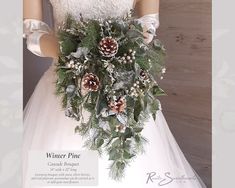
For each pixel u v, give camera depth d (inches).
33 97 47.9
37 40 41.9
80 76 35.9
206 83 50.8
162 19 55.3
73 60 35.2
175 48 54.2
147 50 38.2
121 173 40.4
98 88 35.4
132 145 39.3
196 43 51.4
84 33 36.0
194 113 52.6
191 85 52.6
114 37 36.0
